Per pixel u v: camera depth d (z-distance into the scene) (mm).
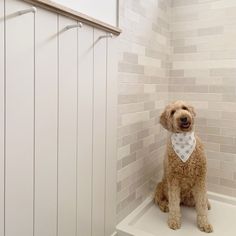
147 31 1605
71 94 1042
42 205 952
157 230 1456
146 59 1617
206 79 1807
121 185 1454
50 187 980
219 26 1729
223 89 1752
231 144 1755
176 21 1875
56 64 961
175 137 1435
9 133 813
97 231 1272
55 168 996
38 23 875
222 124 1775
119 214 1456
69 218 1087
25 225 892
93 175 1212
